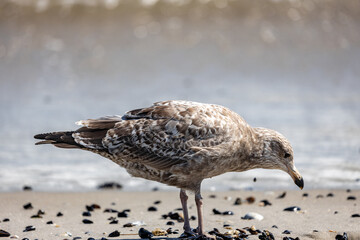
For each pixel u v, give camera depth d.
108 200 11.04
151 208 10.42
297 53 22.41
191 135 8.44
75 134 8.57
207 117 8.55
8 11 24.91
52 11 25.08
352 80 20.41
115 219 9.74
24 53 22.22
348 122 15.86
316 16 24.95
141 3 25.36
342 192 11.27
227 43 23.00
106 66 21.39
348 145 14.04
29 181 12.04
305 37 23.56
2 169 12.76
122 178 12.54
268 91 19.16
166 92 19.05
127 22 24.52
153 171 8.70
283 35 23.64
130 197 11.27
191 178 8.63
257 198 11.09
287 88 19.53
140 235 8.70
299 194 11.26
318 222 9.42
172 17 24.81
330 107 17.39
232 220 9.63
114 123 8.66
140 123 8.55
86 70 21.14
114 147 8.50
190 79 20.42
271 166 9.33
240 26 24.23
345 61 21.89
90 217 9.91
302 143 14.09
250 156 9.09
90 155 14.23
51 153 14.15
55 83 20.16
